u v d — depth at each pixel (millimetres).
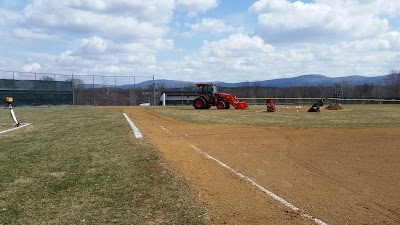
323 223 4730
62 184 6391
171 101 50438
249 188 6336
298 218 4902
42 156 8891
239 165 8211
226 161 8625
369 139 12461
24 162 8203
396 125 17141
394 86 70875
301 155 9516
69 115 24734
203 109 33312
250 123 17812
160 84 61938
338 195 6012
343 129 15406
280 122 18484
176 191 6004
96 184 6387
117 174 7066
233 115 24016
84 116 23516
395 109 34969
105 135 12766
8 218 4801
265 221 4785
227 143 11445
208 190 6168
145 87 53219
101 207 5219
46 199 5582
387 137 12969
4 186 6273
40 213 4988
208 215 4941
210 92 34062
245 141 11914
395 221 4887
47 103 43844
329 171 7730
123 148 9945
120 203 5391
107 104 51188
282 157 9227
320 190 6297
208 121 19031
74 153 9258
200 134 13586
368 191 6270
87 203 5398
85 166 7766
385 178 7168
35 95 42750
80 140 11570
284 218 4898
